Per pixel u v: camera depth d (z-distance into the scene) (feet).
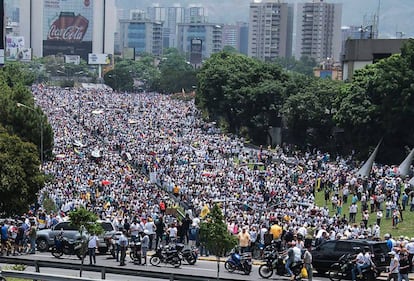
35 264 131.54
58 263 129.90
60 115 649.61
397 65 403.34
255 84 598.75
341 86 485.15
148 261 179.52
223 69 623.36
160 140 484.33
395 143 409.28
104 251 191.21
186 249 176.86
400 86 396.57
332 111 485.97
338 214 247.50
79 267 127.85
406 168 335.47
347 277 156.04
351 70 548.72
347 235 183.62
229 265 164.96
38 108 352.90
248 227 187.83
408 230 229.86
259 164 399.44
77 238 182.80
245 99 570.46
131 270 122.93
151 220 193.88
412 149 373.61
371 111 407.44
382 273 161.58
